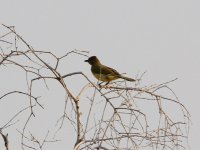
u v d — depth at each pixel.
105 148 11.44
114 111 12.09
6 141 11.54
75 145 11.84
